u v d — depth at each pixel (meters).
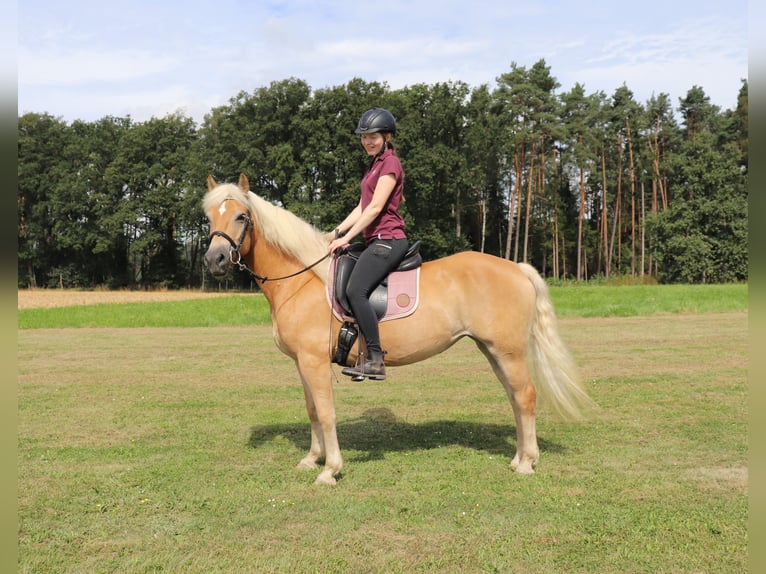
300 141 47.34
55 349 12.91
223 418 6.66
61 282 53.84
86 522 3.83
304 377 4.58
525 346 4.60
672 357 10.66
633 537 3.52
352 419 6.54
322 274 4.52
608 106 55.03
